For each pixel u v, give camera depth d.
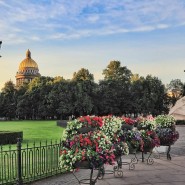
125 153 10.29
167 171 12.27
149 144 13.29
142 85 86.81
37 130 40.88
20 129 43.38
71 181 10.77
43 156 12.23
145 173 11.94
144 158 14.99
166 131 14.75
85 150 8.55
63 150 8.93
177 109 46.16
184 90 90.12
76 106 82.19
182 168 12.89
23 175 11.34
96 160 8.54
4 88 102.25
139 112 86.38
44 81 92.88
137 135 12.30
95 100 85.50
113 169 12.19
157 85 86.94
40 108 87.19
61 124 49.38
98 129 9.23
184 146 20.66
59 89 84.06
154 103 85.94
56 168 11.90
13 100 99.75
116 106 85.69
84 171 12.40
